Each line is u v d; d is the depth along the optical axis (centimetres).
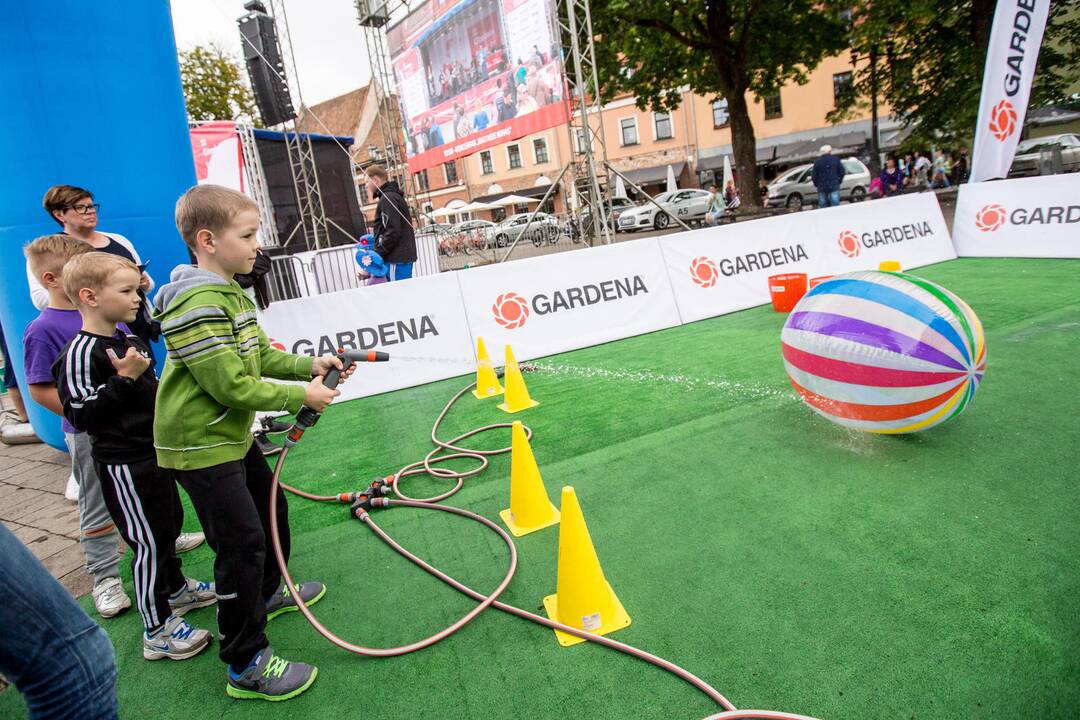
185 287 179
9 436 570
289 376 222
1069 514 246
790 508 276
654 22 1421
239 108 2280
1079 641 183
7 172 427
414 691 198
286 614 244
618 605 221
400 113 1308
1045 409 341
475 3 988
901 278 311
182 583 249
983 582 213
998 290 617
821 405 330
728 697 179
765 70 1759
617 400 445
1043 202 758
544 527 288
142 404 216
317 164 1324
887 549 238
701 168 3083
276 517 229
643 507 291
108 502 219
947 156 2242
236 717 196
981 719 162
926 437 327
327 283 978
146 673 221
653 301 660
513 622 225
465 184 3728
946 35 1555
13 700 214
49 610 116
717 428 370
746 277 715
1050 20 1491
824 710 171
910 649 188
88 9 439
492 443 397
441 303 578
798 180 2041
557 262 626
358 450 416
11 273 438
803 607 213
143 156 470
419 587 253
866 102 2116
